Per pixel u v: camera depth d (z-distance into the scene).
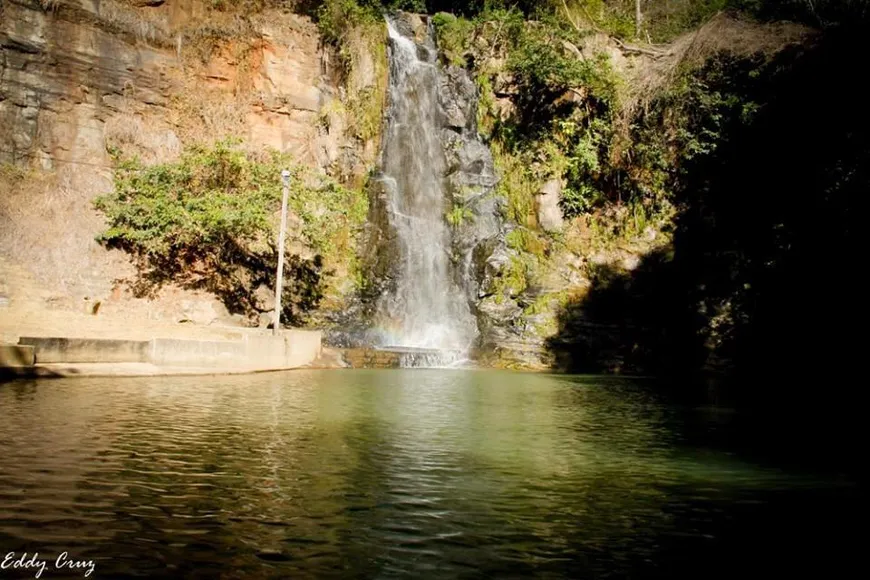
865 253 17.00
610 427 9.85
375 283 24.72
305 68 27.27
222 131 25.00
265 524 4.74
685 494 5.99
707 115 28.23
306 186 23.80
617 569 4.15
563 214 29.44
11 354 12.22
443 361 21.56
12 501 5.00
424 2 34.28
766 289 22.38
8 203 19.66
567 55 30.72
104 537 4.32
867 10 23.81
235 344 15.76
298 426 8.73
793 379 18.38
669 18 35.88
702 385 17.31
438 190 28.92
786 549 4.55
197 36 25.23
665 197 28.67
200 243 21.23
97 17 22.95
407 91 29.73
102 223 20.73
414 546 4.44
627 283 26.66
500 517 5.16
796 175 23.80
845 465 7.29
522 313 25.23
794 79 25.41
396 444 7.84
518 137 30.52
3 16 20.98
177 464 6.36
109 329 16.55
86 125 22.41
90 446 6.95
